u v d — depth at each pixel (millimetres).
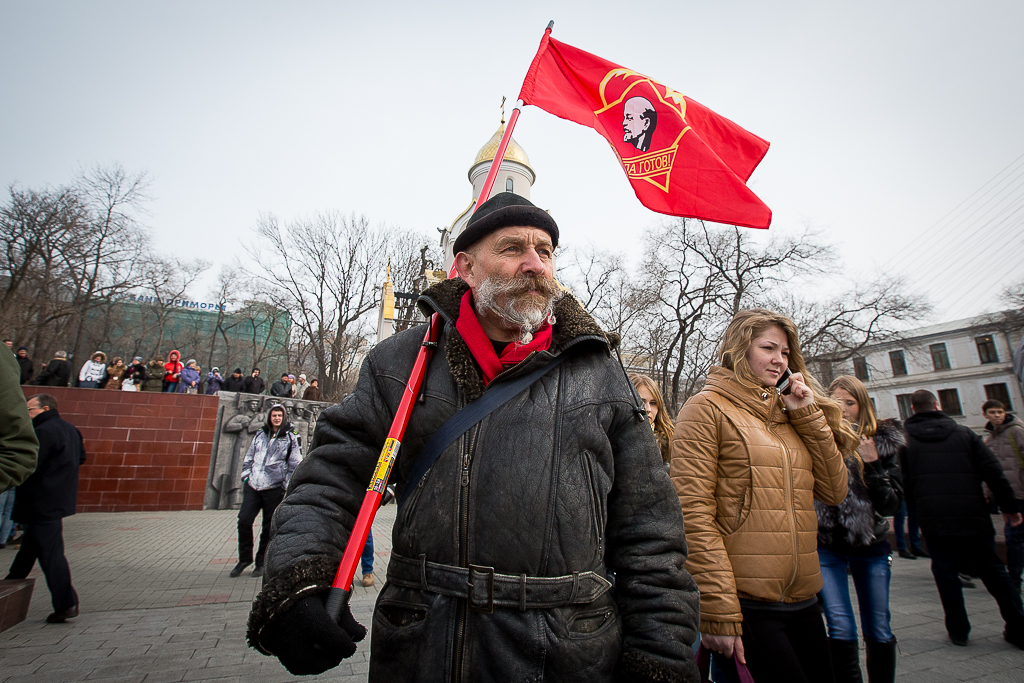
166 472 12414
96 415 12141
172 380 15555
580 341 1402
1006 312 34031
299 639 1060
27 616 4641
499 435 1271
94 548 7836
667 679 1206
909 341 24266
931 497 4285
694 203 3104
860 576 2910
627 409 1441
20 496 4484
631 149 3361
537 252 1448
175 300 35062
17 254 26906
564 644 1162
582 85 3629
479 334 1397
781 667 2033
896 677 3451
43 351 29016
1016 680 3389
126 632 4250
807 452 2350
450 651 1151
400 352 1522
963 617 4082
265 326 40125
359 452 1416
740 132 3480
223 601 5215
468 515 1222
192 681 3328
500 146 2461
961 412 38156
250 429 13258
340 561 1211
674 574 1341
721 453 2244
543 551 1205
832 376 24031
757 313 2455
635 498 1415
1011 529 5352
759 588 2092
